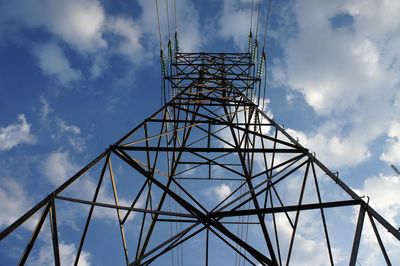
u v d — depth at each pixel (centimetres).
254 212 864
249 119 1502
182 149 1038
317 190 954
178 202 912
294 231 1098
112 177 1027
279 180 1071
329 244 858
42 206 752
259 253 841
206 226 1110
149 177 953
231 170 1377
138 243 1108
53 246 721
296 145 1079
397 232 650
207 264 1194
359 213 771
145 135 1213
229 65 1916
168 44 1912
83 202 853
